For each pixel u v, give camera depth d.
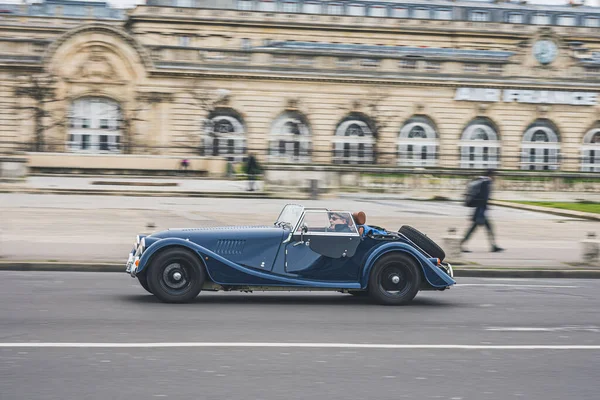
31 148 61.72
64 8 90.62
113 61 63.50
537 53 70.38
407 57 68.38
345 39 80.12
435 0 86.00
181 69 64.56
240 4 81.12
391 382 8.13
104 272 17.33
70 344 9.35
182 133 64.88
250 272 12.77
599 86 70.94
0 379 7.77
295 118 67.19
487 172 23.05
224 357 8.96
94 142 63.53
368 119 67.69
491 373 8.67
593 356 9.70
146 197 38.78
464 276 18.72
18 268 17.28
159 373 8.17
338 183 44.62
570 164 71.00
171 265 12.66
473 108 69.44
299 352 9.34
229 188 43.94
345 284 13.18
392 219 32.00
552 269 19.34
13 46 62.59
